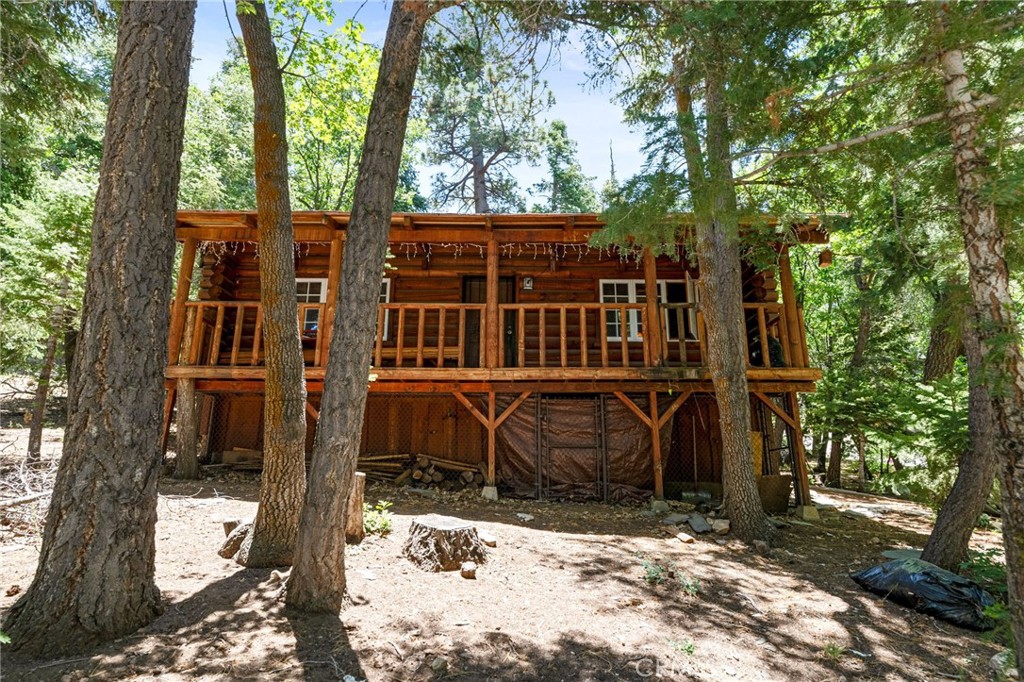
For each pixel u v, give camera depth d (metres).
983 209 3.53
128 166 3.65
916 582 4.91
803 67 4.07
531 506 8.40
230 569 4.68
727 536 6.98
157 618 3.75
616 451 9.25
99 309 3.58
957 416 7.31
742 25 4.12
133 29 3.78
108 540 3.50
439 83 6.85
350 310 4.03
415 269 11.20
